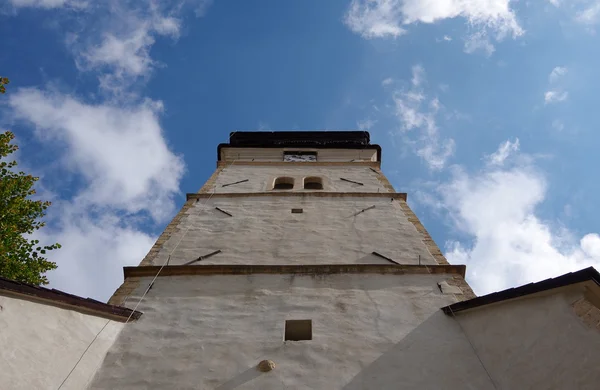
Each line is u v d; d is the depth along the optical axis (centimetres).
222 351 1068
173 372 1014
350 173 2450
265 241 1578
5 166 1861
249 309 1202
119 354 1058
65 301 1020
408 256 1480
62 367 953
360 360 1039
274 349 1072
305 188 2231
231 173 2417
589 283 934
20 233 1841
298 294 1253
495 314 1079
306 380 991
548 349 935
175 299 1241
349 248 1533
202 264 1401
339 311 1194
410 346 1077
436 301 1231
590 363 862
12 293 937
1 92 1689
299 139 3322
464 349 1062
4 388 847
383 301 1232
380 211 1830
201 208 1856
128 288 1286
